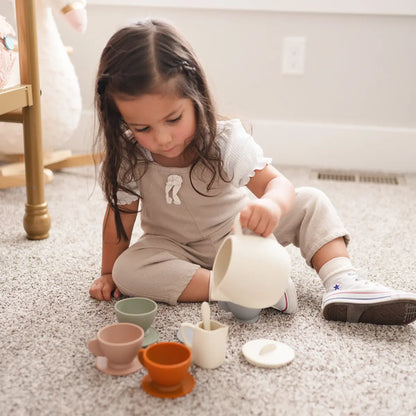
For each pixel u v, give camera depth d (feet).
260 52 7.27
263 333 3.40
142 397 2.79
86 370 3.00
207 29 7.28
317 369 3.05
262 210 3.06
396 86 7.14
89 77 7.64
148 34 3.32
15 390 2.83
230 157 3.67
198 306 3.73
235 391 2.85
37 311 3.64
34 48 4.44
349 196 6.28
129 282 3.74
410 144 7.25
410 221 5.54
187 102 3.33
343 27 7.02
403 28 6.93
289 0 6.96
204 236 3.94
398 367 3.08
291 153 7.52
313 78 7.27
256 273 2.92
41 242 4.84
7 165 6.38
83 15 5.58
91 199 6.06
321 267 3.78
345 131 7.33
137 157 3.81
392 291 3.41
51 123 6.04
